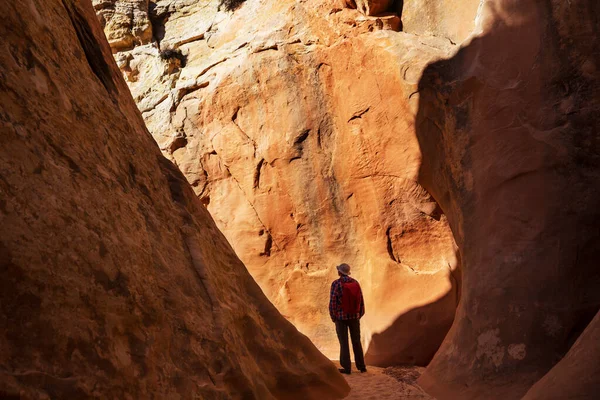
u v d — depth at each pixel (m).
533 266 4.55
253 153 9.30
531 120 5.02
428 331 7.13
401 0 8.12
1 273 2.20
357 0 8.19
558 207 4.58
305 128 8.72
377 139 7.79
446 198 6.54
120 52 11.27
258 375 3.88
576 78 4.77
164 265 3.44
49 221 2.54
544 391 2.96
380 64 7.61
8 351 2.11
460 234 5.76
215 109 9.75
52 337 2.31
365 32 7.93
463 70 6.11
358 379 6.03
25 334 2.21
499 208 5.04
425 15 7.66
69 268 2.54
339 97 8.29
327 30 8.48
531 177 4.84
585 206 4.45
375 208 7.95
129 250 3.08
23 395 2.06
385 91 7.56
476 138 5.62
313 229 8.77
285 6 9.36
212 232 4.61
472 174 5.58
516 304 4.54
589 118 4.62
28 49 2.99
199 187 9.98
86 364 2.43
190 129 10.02
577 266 4.35
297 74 8.78
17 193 2.42
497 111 5.39
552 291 4.39
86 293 2.59
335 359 8.10
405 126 7.35
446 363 5.16
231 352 3.56
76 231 2.69
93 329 2.54
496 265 4.83
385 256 7.86
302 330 8.69
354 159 8.14
